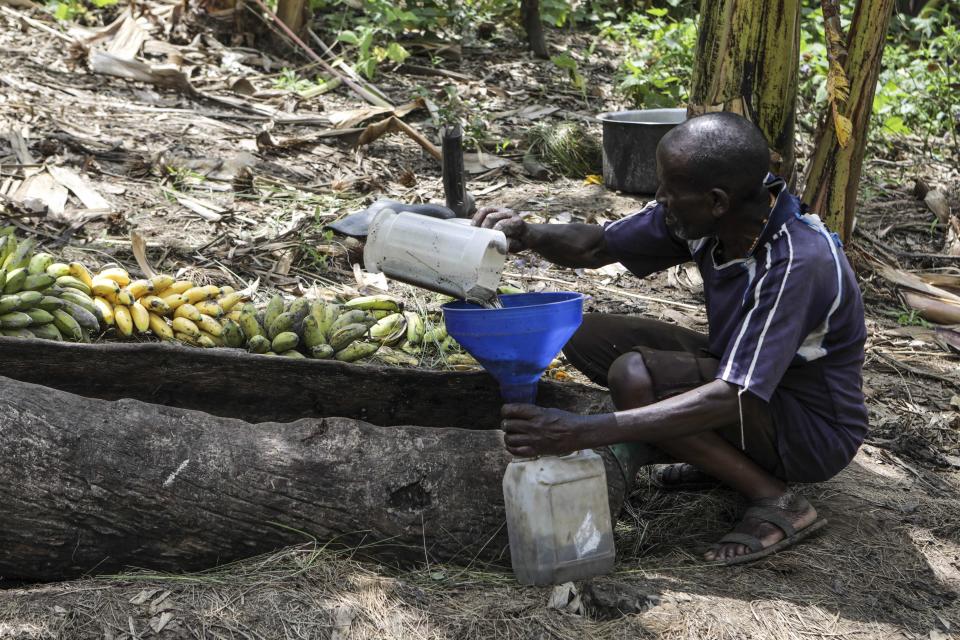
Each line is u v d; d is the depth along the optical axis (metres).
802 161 7.73
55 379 3.08
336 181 6.32
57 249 4.74
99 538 2.71
